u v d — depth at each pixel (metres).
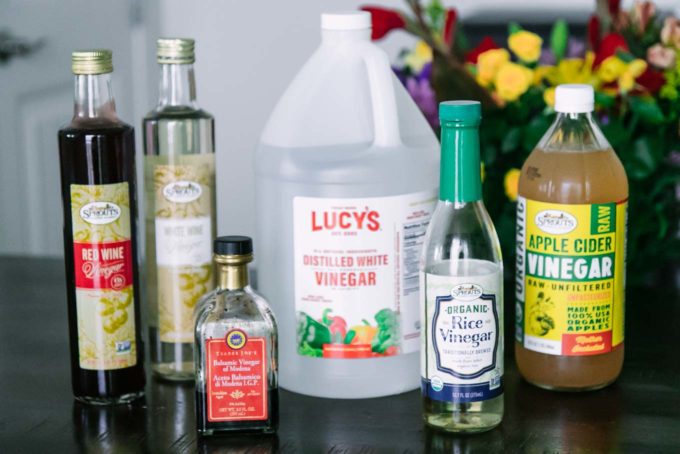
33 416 1.00
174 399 1.05
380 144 1.01
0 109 2.68
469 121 0.90
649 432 0.94
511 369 1.11
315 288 1.02
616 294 1.03
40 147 2.81
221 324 0.93
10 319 1.27
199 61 3.02
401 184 1.01
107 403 1.03
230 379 0.93
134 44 2.99
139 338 1.04
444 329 0.93
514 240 1.33
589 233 1.00
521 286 1.04
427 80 1.39
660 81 1.29
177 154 1.06
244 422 0.94
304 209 1.02
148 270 1.10
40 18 2.74
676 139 1.33
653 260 1.36
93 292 1.01
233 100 3.03
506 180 1.32
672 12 2.31
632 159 1.29
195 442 0.93
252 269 1.44
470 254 0.93
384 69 1.02
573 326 1.01
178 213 1.07
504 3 2.74
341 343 1.03
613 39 1.31
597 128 1.02
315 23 2.93
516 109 1.33
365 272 1.02
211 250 1.09
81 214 1.00
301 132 1.03
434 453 0.90
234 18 2.96
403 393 1.05
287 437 0.94
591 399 1.02
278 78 2.98
